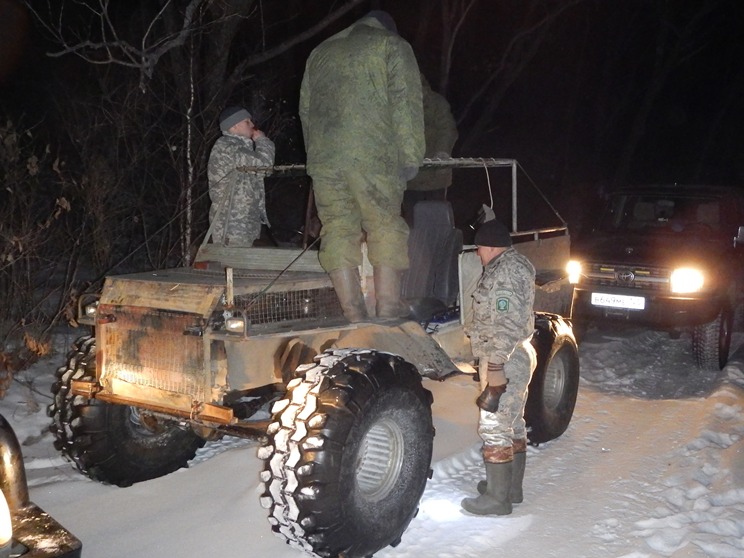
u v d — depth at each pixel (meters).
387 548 3.93
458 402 6.16
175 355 3.94
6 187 6.86
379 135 4.20
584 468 5.04
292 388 3.65
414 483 3.95
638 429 5.84
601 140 21.55
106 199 8.03
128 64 7.56
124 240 9.23
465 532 4.09
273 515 3.52
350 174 4.18
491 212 4.77
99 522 4.13
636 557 3.82
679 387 7.35
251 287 3.98
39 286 7.92
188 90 8.34
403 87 4.21
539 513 4.34
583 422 6.00
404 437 3.91
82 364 4.37
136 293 4.11
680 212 8.96
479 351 4.17
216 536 3.96
